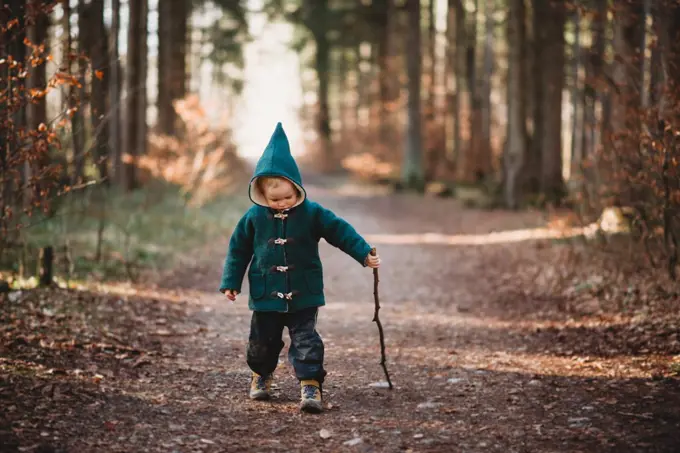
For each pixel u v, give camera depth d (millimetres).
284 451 4117
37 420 4324
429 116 35188
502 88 38938
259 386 5090
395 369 5973
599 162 9516
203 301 8797
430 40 35531
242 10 38625
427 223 19391
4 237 7230
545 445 4168
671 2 8250
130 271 9766
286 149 4992
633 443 4129
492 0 31781
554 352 6461
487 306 8914
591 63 12531
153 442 4180
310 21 43281
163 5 21781
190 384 5383
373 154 37812
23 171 8336
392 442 4262
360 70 45812
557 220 10680
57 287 8141
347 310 8703
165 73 21875
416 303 9250
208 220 16391
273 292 4906
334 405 4988
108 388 5070
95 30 13602
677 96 7543
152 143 17828
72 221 11891
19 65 6422
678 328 6621
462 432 4426
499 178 28984
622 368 5738
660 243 8258
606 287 8438
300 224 4953
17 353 5598
